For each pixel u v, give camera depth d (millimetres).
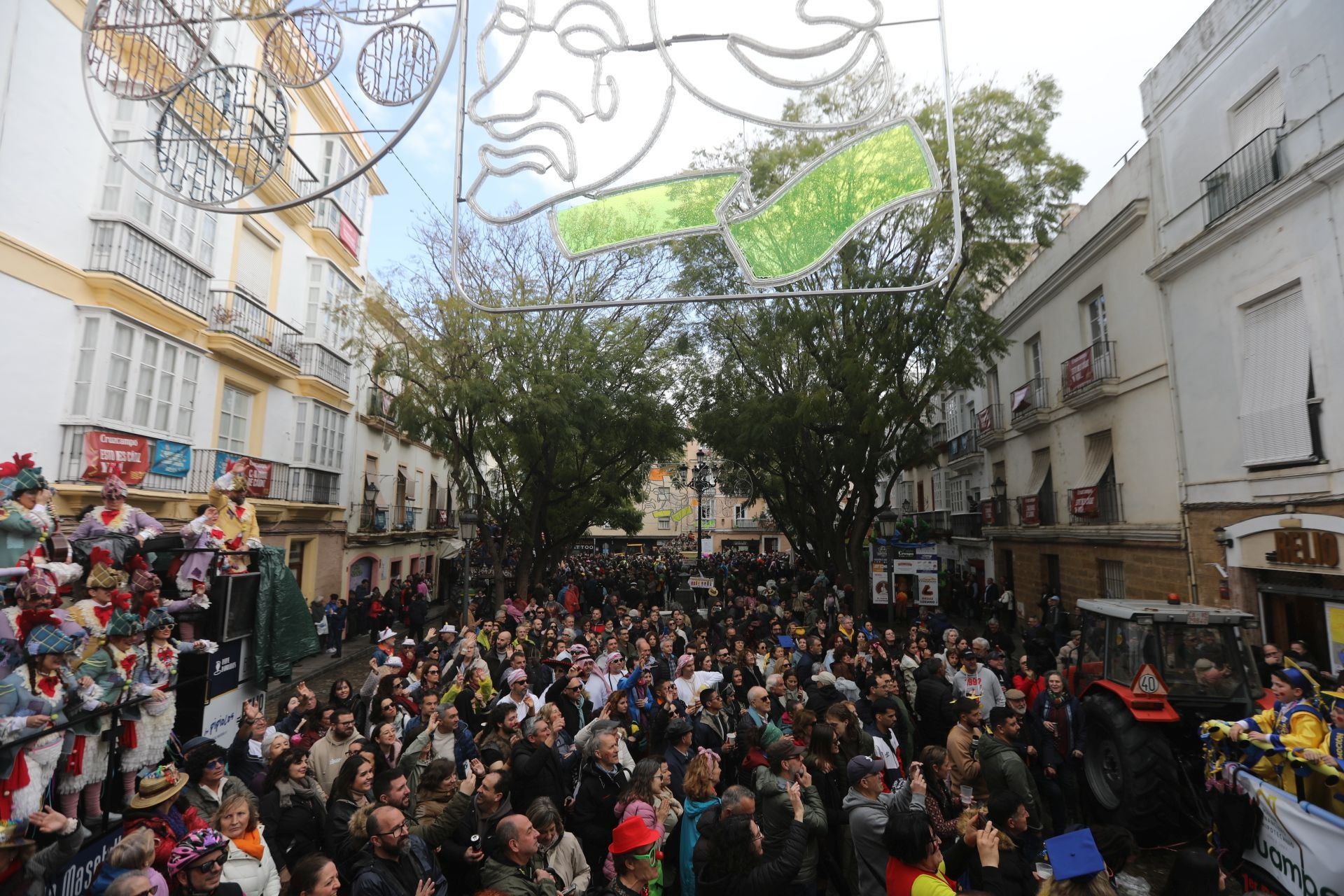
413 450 28234
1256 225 10586
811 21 4480
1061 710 6719
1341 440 9195
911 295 15102
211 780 4168
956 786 5094
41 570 3846
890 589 15859
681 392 22469
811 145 7539
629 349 20719
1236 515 11188
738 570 28594
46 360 9781
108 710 4012
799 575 24062
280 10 4348
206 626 5516
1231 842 5055
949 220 13555
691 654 7938
